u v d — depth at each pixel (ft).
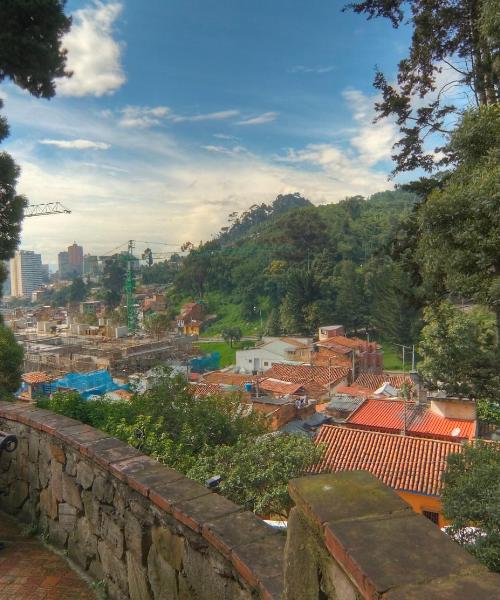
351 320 197.36
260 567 6.30
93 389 98.02
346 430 47.26
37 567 11.18
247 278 276.21
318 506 5.08
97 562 10.69
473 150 20.42
